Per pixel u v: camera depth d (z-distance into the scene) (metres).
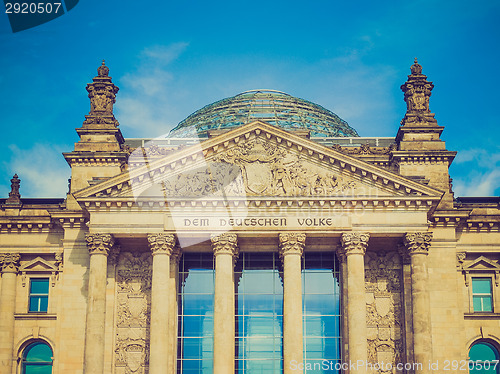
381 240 111.44
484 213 118.12
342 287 111.69
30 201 123.94
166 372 105.75
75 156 118.19
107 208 108.38
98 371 105.44
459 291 115.38
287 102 141.38
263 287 113.75
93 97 122.69
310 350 112.38
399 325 111.75
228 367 105.00
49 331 115.31
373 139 130.88
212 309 113.31
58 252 116.88
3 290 116.38
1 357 114.50
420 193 108.12
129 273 113.12
